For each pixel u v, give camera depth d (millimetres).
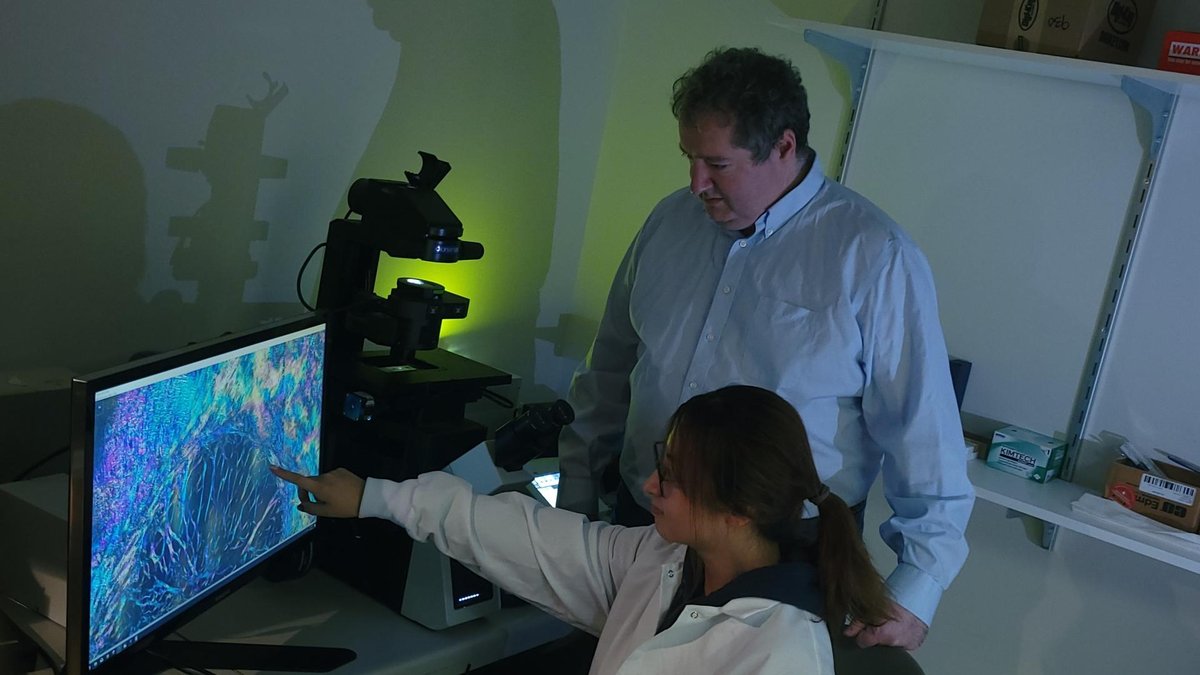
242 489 1498
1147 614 2242
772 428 1235
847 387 1711
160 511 1312
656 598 1400
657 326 1853
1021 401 2328
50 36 1768
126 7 1848
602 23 2801
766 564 1307
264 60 2080
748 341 1750
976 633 2475
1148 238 2158
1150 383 2178
